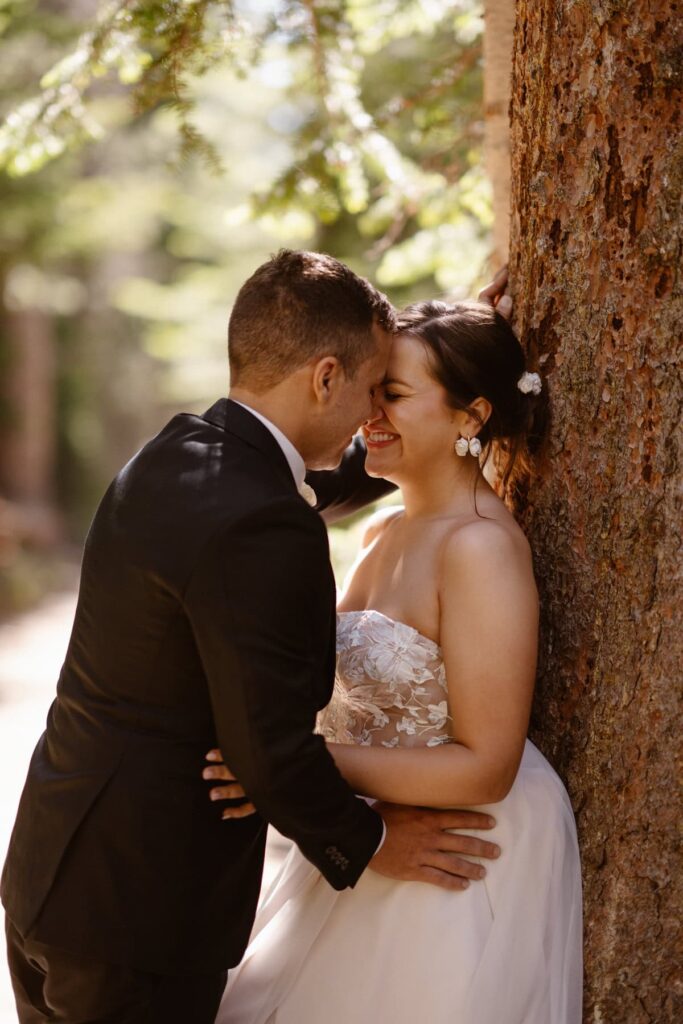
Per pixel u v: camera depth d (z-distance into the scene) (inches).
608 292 89.0
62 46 242.1
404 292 249.6
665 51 85.7
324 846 77.9
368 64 219.3
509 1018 86.0
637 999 92.0
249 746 73.9
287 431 83.4
